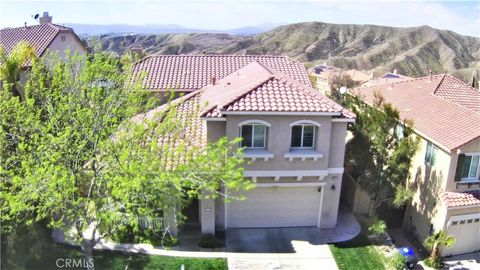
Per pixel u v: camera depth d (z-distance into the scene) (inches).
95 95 683.4
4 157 663.8
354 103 1148.5
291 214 966.4
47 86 804.0
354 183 1046.4
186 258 844.0
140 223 877.8
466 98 1219.9
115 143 663.1
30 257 789.9
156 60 1439.5
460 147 874.1
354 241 932.6
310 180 925.8
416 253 936.3
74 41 1831.9
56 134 689.0
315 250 893.2
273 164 891.4
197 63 1440.7
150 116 908.6
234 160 642.2
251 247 893.2
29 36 1727.4
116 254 845.8
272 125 864.9
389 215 1053.8
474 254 939.3
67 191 597.6
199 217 951.6
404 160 947.3
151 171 605.6
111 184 608.7
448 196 899.4
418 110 1125.1
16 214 674.8
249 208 949.2
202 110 882.8
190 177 629.9
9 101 665.0
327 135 884.6
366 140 973.2
